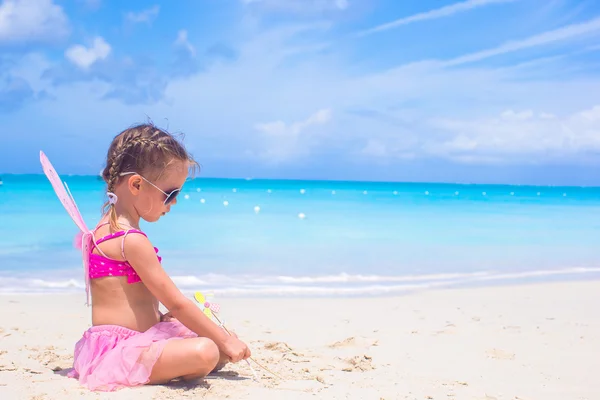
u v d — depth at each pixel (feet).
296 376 10.42
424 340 14.52
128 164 9.09
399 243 41.01
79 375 9.24
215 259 31.83
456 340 14.55
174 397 8.51
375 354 12.86
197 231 46.09
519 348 13.71
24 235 39.34
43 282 24.09
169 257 32.24
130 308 9.25
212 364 9.03
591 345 14.06
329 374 10.76
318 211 75.61
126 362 8.87
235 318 17.52
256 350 12.91
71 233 40.60
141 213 9.31
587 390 10.36
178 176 9.32
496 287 25.12
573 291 23.90
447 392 9.88
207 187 188.14
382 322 17.13
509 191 220.64
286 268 29.50
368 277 27.58
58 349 12.35
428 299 21.79
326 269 29.58
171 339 9.11
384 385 10.11
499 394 9.93
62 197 9.34
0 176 230.27
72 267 27.91
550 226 57.47
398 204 99.60
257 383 9.57
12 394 8.54
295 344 13.91
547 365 12.12
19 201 70.13
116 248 9.02
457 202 112.57
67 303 19.39
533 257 35.65
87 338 9.29
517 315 18.40
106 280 9.15
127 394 8.55
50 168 9.64
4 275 25.66
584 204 111.34
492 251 37.91
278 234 45.16
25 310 17.84
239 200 103.60
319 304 20.51
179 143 9.40
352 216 67.10
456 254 36.19
